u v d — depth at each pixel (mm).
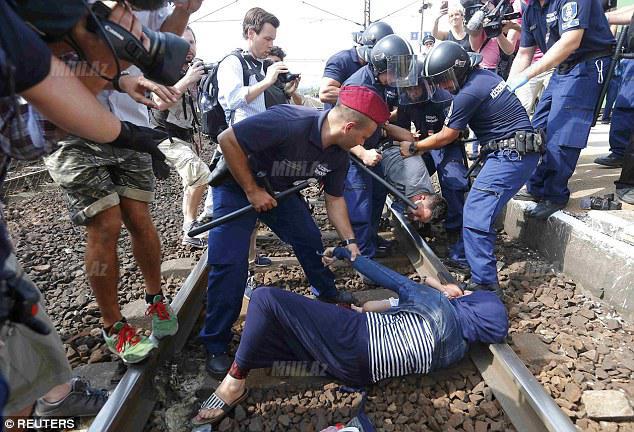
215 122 3566
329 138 2355
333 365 2354
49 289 3654
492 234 3268
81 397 2246
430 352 2363
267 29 3432
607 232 3467
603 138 7082
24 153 1243
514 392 2312
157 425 2240
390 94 3742
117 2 1317
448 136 3322
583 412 2254
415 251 4031
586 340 2838
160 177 1647
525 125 3211
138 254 2490
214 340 2586
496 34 4637
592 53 3566
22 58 968
